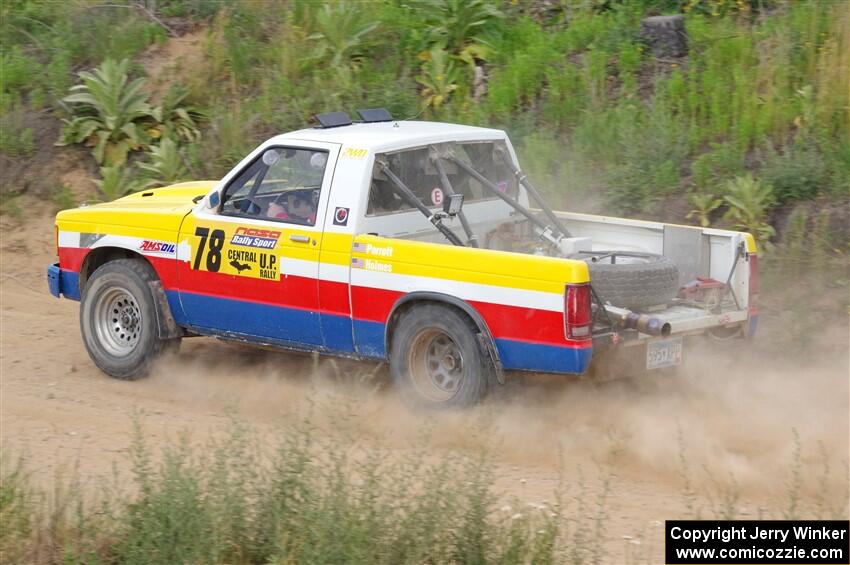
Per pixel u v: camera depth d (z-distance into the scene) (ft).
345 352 40.57
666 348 38.17
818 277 49.44
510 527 27.09
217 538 25.50
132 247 44.88
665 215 54.80
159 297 44.39
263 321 42.09
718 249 40.73
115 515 29.04
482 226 44.34
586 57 66.23
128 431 38.40
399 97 66.03
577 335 35.09
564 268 35.17
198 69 72.18
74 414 40.45
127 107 68.08
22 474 33.01
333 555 24.31
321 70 70.85
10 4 80.64
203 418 40.11
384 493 28.40
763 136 56.80
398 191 40.24
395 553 25.00
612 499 32.04
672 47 66.59
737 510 31.09
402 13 74.90
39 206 65.77
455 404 37.91
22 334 52.11
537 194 44.11
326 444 36.27
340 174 40.09
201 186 48.78
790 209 53.06
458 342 37.73
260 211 42.09
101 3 78.95
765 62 61.36
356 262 39.37
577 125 62.59
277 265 41.16
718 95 59.16
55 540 27.27
